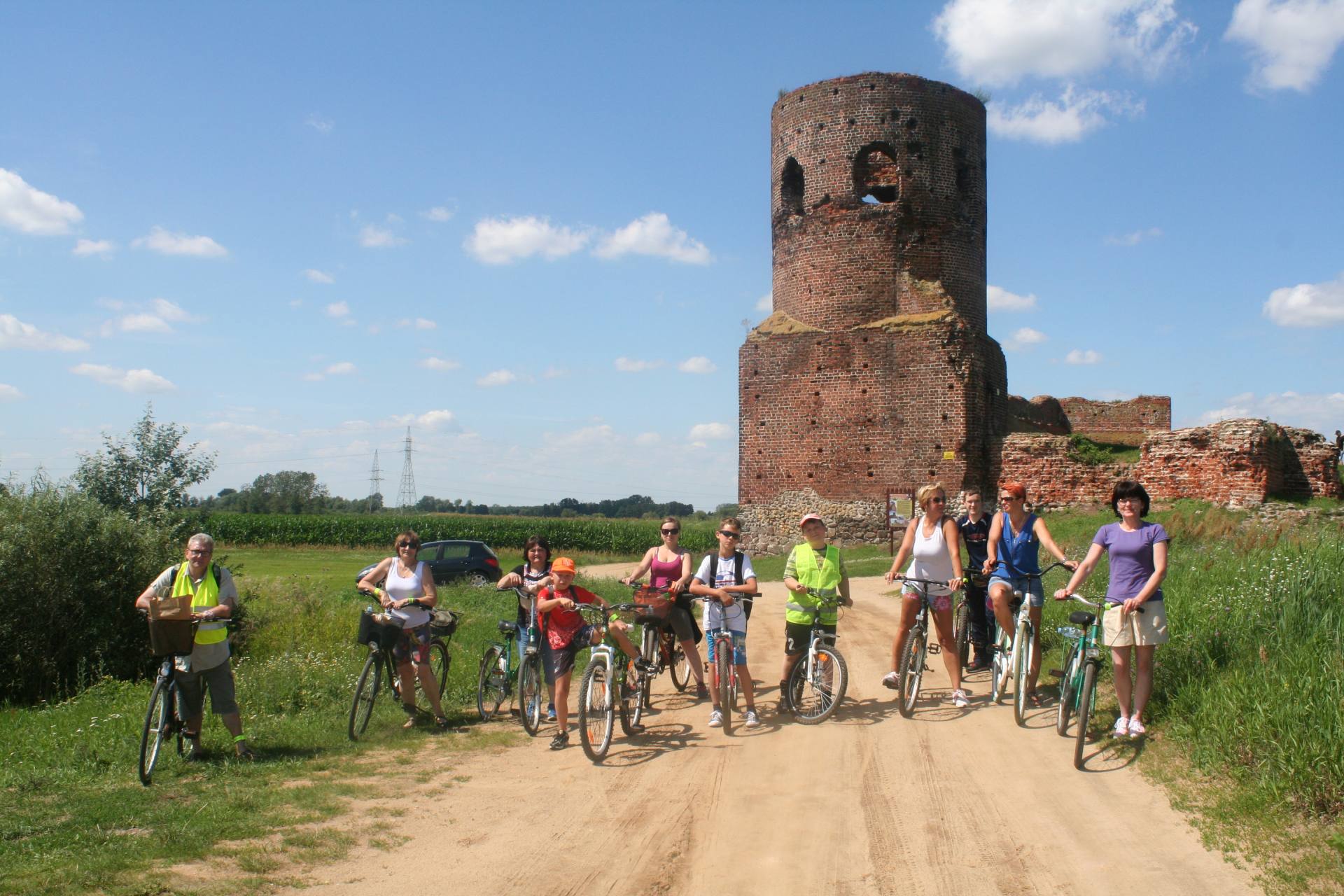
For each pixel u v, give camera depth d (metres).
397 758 8.52
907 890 5.36
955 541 9.37
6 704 11.75
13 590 12.24
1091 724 8.35
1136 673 8.58
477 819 6.74
